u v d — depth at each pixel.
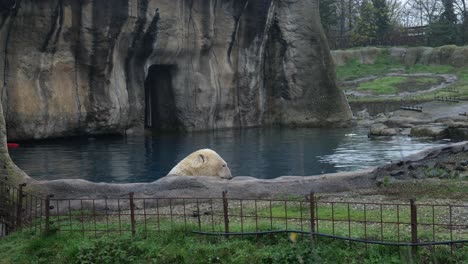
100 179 15.21
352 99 43.94
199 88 29.84
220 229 7.72
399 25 69.06
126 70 26.72
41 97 22.75
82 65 24.11
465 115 30.44
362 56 58.28
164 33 27.16
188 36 28.88
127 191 10.70
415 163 12.98
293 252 6.88
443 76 51.84
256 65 32.81
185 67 29.39
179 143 23.58
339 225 8.00
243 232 7.42
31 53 22.31
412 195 10.38
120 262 7.14
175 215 9.14
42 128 23.00
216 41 30.64
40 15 22.17
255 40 32.34
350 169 16.81
